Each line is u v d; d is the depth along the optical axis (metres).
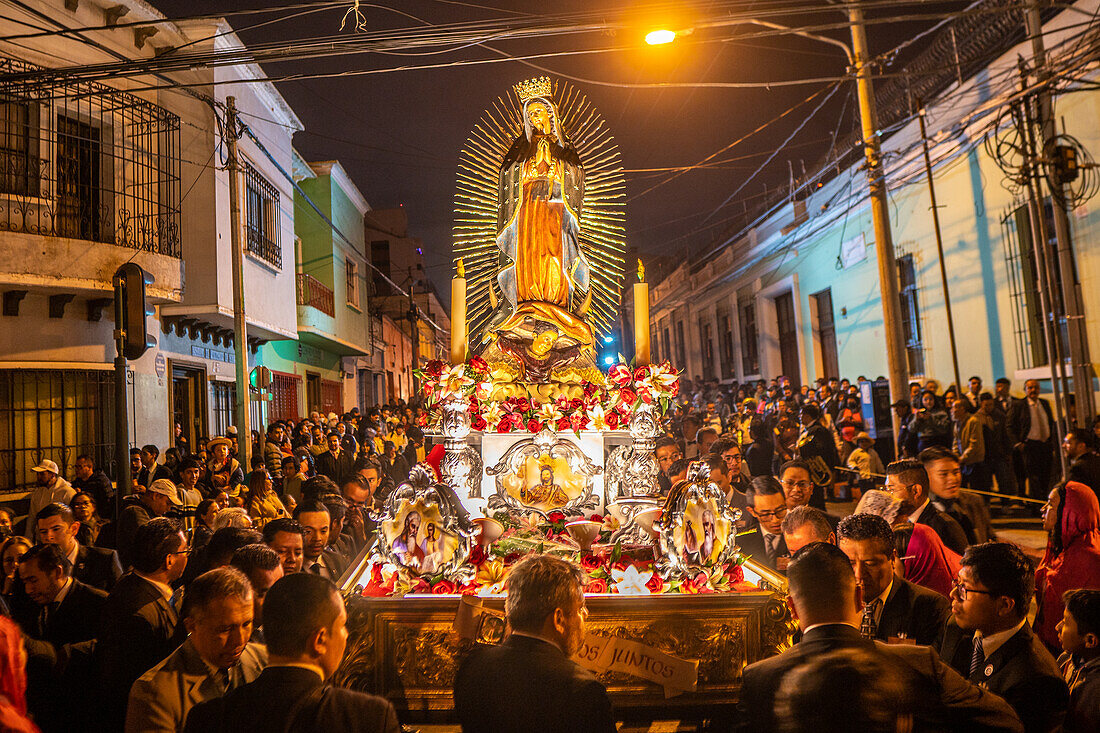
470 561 3.79
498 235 5.05
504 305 5.05
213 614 2.67
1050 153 10.13
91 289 10.57
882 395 14.49
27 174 10.26
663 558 3.73
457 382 4.36
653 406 4.49
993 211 13.10
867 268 17.39
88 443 11.21
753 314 25.50
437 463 4.32
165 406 13.02
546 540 3.97
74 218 11.04
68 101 10.95
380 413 19.75
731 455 6.83
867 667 2.26
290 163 18.75
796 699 2.25
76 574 5.12
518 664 2.40
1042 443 11.24
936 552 4.04
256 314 15.39
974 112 12.32
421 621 3.42
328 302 22.84
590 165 5.25
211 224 13.33
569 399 4.57
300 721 2.14
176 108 13.10
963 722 2.32
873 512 4.47
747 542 5.48
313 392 23.33
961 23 13.05
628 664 3.38
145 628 3.40
